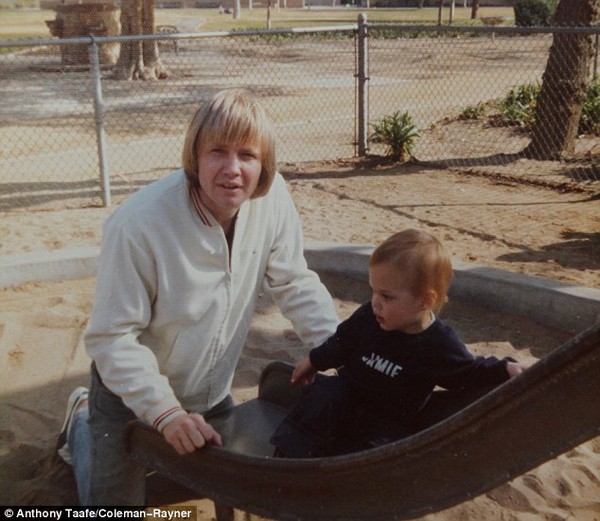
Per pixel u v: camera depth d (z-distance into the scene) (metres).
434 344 2.41
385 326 2.43
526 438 1.78
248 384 4.22
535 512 3.14
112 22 21.36
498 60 22.91
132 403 2.34
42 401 4.07
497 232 6.78
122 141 11.20
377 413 2.51
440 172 9.28
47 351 4.61
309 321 2.78
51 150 10.57
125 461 2.63
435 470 1.95
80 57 21.00
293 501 2.21
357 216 7.34
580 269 5.75
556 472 3.36
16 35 28.77
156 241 2.31
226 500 2.32
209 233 2.38
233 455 2.23
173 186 2.36
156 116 13.23
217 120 2.25
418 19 42.25
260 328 4.88
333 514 2.15
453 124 12.19
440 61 22.75
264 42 30.06
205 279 2.41
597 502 3.20
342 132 11.62
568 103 9.73
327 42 30.30
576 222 7.07
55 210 7.63
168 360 2.54
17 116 13.23
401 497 2.03
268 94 15.48
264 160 2.36
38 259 5.60
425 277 2.33
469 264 5.43
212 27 35.50
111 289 2.33
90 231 6.89
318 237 6.64
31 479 3.37
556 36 9.66
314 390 2.58
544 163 9.61
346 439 2.52
